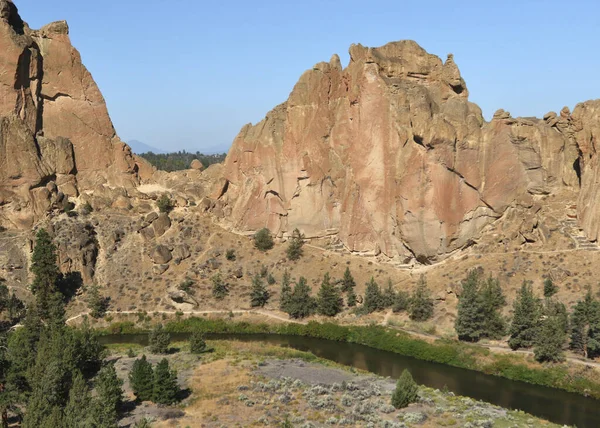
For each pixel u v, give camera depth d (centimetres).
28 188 12675
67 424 5275
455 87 12450
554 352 8294
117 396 6388
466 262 11006
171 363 8300
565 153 11431
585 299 8688
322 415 6384
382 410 6612
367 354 9531
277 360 8675
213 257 12619
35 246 11106
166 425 6022
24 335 7481
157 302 11531
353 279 11575
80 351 7456
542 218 11000
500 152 11212
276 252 12712
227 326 10762
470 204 11362
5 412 6138
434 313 10269
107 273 12131
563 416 7044
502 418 6519
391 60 12338
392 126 11844
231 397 6881
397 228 11850
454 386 8056
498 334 9312
